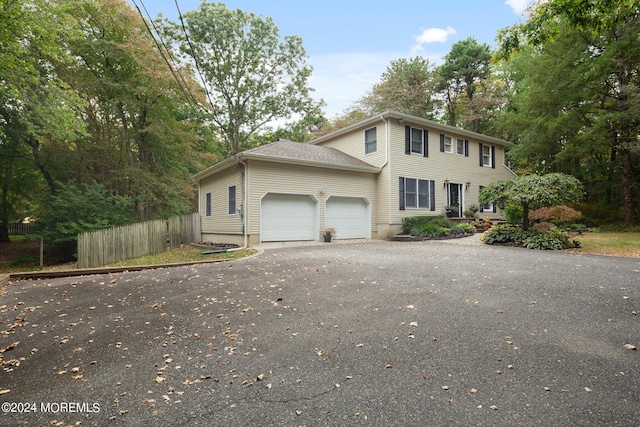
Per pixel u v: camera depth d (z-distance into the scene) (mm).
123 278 6742
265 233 12336
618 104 14367
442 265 7109
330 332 3686
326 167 13617
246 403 2416
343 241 13586
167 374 2895
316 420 2189
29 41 10773
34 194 18516
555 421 2111
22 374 2977
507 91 23359
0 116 14172
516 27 6613
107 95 16703
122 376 2887
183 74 17141
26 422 2275
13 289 6008
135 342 3604
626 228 14703
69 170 17844
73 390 2682
